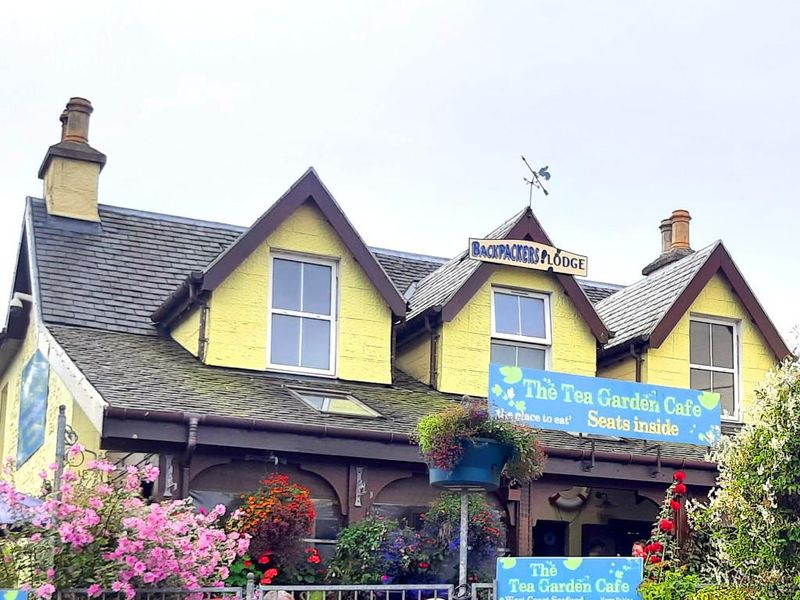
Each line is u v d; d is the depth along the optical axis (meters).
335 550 13.30
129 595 10.05
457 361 17.11
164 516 10.50
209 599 10.59
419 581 13.30
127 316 16.69
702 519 12.51
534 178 17.80
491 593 12.10
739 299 18.92
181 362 15.35
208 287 15.46
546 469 14.74
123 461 14.23
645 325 18.30
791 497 11.73
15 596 9.50
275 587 10.49
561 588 11.60
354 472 13.91
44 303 16.27
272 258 16.41
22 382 18.30
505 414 12.73
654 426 14.69
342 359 16.45
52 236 17.62
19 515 10.49
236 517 11.75
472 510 13.76
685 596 11.77
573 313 18.06
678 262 19.67
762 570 11.73
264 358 15.91
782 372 12.21
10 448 19.06
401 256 20.88
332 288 16.73
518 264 17.33
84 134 18.72
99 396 12.62
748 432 12.11
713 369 18.70
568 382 14.27
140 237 18.36
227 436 12.90
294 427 13.21
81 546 10.34
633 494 17.61
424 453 11.88
